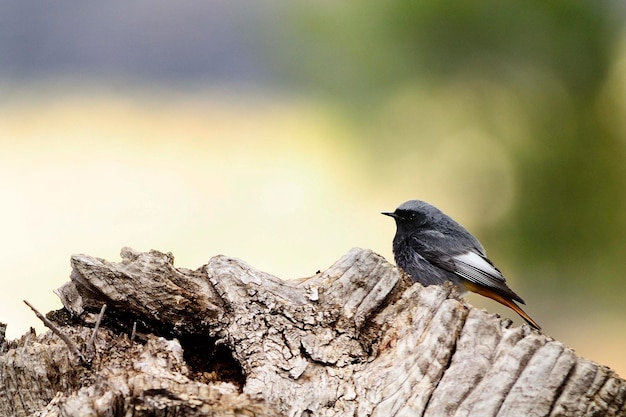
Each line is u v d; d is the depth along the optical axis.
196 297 6.70
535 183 12.55
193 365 6.72
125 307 6.68
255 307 6.61
